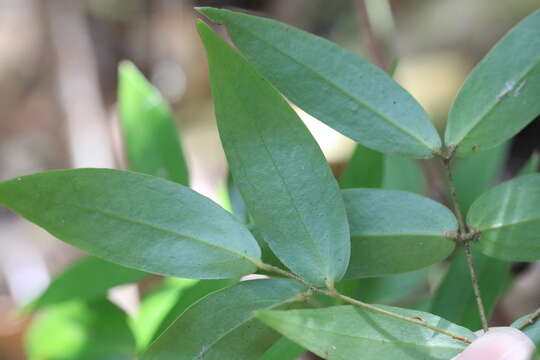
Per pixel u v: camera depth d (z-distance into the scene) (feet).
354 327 1.02
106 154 2.96
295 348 1.22
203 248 1.05
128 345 1.42
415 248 1.10
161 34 3.37
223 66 1.04
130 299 1.74
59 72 3.30
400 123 1.10
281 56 1.10
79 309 1.43
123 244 1.04
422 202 1.11
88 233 1.03
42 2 3.49
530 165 1.37
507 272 1.31
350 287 1.27
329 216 1.06
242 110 1.05
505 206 1.10
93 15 3.41
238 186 1.05
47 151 3.19
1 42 3.43
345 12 2.99
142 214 1.05
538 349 1.02
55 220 1.03
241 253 1.05
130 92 1.38
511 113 1.10
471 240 1.10
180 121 3.13
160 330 1.22
